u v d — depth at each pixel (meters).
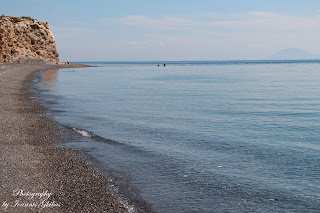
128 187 10.22
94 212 8.26
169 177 11.22
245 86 53.38
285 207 8.97
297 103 31.66
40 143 15.05
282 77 81.19
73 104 29.56
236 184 10.63
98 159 13.09
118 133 17.95
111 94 39.84
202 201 9.31
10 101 27.86
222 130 19.09
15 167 11.05
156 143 15.92
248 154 14.14
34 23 130.00
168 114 24.83
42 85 48.34
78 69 126.31
